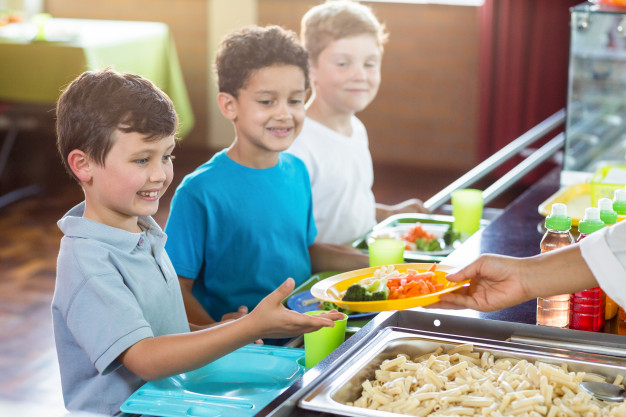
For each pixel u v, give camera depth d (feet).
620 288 3.34
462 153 17.97
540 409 3.00
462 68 17.53
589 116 6.77
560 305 3.85
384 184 16.98
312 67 6.80
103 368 3.41
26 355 9.46
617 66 6.63
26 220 14.60
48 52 14.44
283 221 5.42
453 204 6.19
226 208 5.18
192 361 3.35
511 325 3.86
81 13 20.02
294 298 4.77
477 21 17.17
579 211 5.59
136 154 3.53
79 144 3.55
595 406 3.04
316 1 18.17
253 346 3.96
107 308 3.45
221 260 5.27
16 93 14.73
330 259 5.76
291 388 3.10
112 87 3.52
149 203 3.68
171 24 19.30
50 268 12.30
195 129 19.72
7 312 10.71
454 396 3.10
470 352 3.53
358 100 6.72
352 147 6.84
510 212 6.20
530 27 16.22
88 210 3.75
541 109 16.55
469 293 3.80
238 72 5.10
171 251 5.11
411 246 5.81
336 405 2.98
